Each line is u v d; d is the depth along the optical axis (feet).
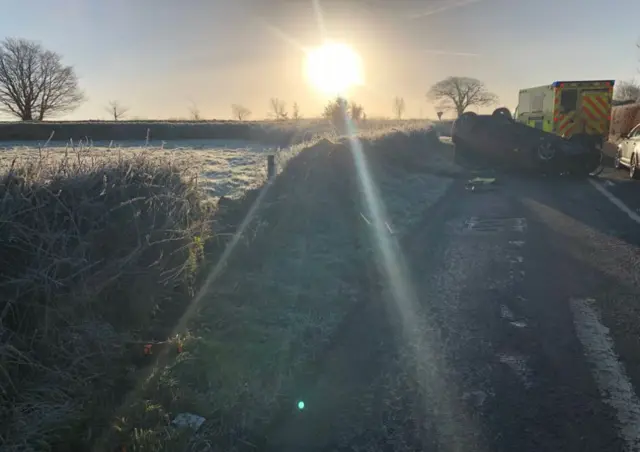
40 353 12.66
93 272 15.31
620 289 20.81
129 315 16.19
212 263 22.03
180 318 17.76
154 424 12.09
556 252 26.89
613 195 44.50
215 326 17.43
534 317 18.43
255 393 13.73
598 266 24.04
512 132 60.75
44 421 11.06
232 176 53.26
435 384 14.16
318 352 16.07
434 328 17.83
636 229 30.91
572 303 19.57
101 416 11.96
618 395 13.19
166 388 13.38
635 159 55.26
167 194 20.20
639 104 101.71
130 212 17.97
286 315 18.66
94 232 15.87
